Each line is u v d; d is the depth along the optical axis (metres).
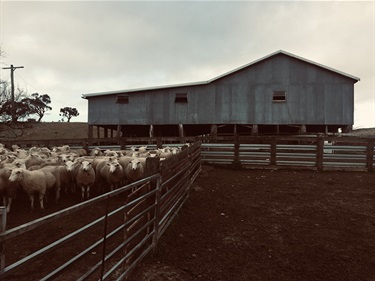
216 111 19.31
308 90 18.70
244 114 19.11
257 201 6.93
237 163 11.52
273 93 18.94
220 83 19.36
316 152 11.16
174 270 3.72
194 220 5.45
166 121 19.64
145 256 3.90
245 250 4.38
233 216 5.86
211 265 3.92
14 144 16.92
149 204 4.04
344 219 5.74
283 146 11.45
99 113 20.17
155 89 19.53
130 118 19.89
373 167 10.85
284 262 4.04
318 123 18.59
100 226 5.24
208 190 7.69
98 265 2.62
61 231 5.09
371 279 3.63
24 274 3.66
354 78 18.27
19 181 6.33
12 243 4.59
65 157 9.63
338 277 3.67
